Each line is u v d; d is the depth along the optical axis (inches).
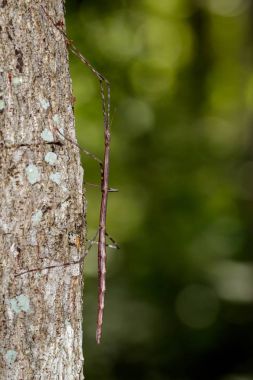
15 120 187.6
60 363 194.2
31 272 189.2
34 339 189.8
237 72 784.9
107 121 253.9
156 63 678.5
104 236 261.3
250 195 685.9
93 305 565.0
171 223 656.4
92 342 536.1
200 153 691.4
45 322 191.3
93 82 565.6
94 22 584.1
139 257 639.1
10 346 187.5
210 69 756.6
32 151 189.5
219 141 742.5
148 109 658.8
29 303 189.0
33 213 189.3
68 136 197.0
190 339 577.3
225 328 591.8
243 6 774.5
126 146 647.8
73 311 197.3
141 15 674.2
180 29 751.7
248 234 673.0
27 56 189.0
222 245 666.2
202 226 665.0
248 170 708.7
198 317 604.1
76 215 198.2
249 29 735.7
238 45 785.6
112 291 608.7
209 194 682.2
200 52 751.1
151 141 665.6
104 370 522.9
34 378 189.9
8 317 187.2
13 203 187.2
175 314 605.0
